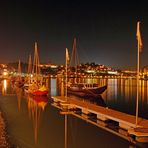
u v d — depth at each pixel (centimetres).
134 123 2716
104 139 2595
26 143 2492
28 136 2747
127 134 2755
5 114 4041
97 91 7144
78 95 7425
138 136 2458
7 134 2705
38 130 3005
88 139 2634
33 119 3650
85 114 3856
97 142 2522
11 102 5628
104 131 2909
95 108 3825
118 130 2927
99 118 3441
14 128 3098
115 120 3017
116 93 8800
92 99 6800
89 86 7588
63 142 2542
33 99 6228
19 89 9588
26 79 10775
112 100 6650
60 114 3991
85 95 7250
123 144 2456
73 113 4044
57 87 11669
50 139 2642
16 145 2388
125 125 2867
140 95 8100
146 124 2683
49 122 3428
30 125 3272
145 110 4912
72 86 7700
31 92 7100
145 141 2478
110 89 10962
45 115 3941
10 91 8662
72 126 3180
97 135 2759
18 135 2775
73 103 4397
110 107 5334
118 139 2598
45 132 2914
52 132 2919
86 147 2378
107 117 3203
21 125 3269
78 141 2562
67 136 2747
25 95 7244
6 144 2245
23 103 5453
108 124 3228
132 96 7744
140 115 4334
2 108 4681
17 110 4466
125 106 5512
